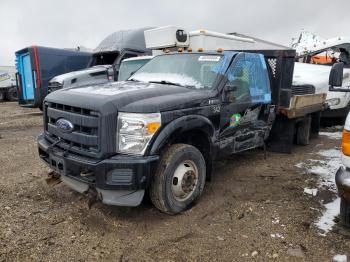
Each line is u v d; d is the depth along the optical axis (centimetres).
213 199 458
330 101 943
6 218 393
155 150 368
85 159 370
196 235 367
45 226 379
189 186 422
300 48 1144
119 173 357
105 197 371
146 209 425
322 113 962
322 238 359
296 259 324
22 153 689
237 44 1138
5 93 2322
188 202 422
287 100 623
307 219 400
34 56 1306
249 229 379
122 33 1298
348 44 1030
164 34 992
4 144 780
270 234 368
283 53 609
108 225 387
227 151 502
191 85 473
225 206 438
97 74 1215
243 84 521
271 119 608
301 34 1220
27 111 1536
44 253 329
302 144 771
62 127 397
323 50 1077
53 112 414
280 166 609
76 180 386
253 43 1236
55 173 441
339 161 641
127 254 332
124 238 361
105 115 357
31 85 1407
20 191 474
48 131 440
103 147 359
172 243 351
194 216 409
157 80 504
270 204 443
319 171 579
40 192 472
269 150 708
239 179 541
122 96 378
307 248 342
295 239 357
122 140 363
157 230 377
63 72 1383
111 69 1216
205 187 502
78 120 378
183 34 999
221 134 478
